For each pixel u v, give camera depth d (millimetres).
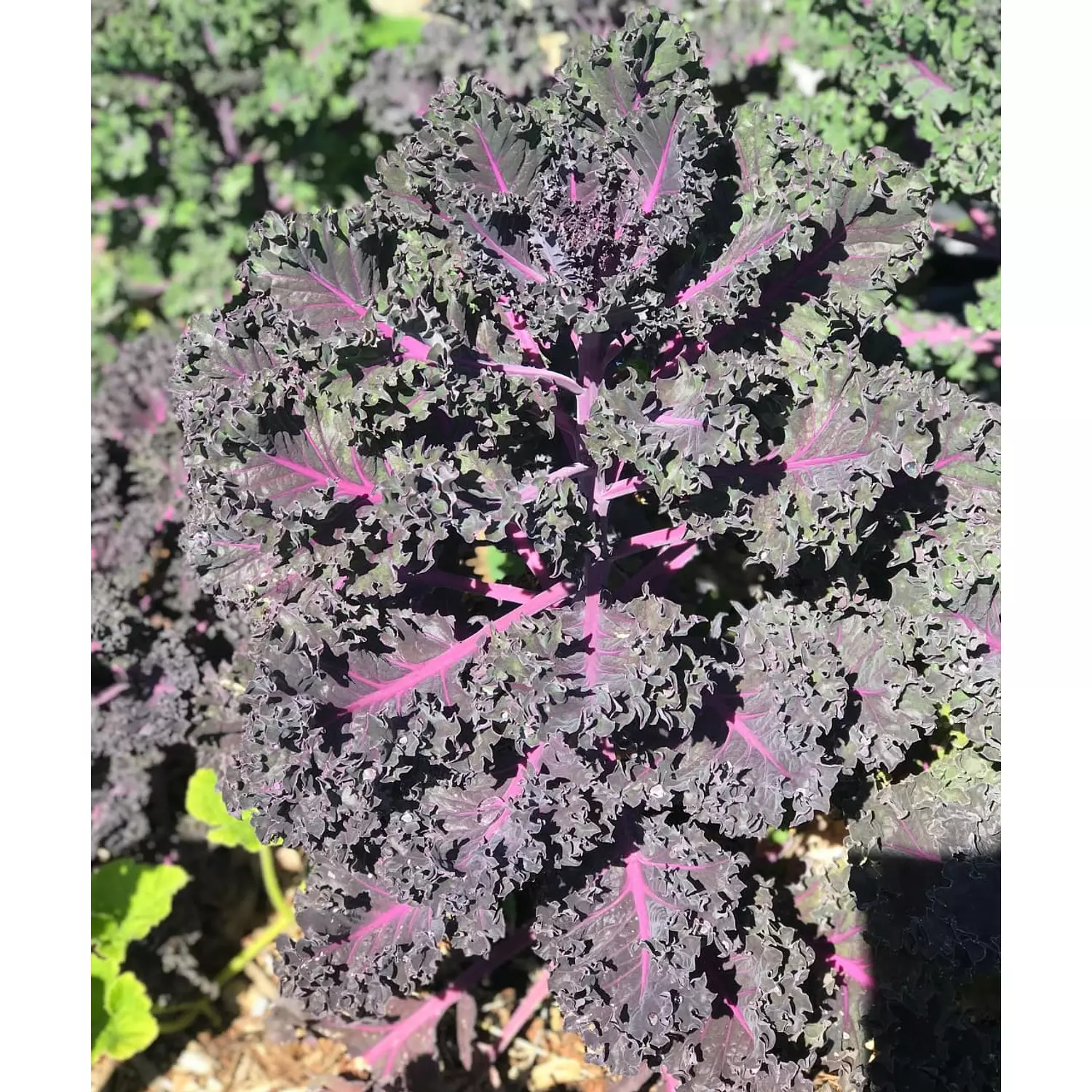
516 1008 1057
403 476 778
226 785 889
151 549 1161
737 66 1302
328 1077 963
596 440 807
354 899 881
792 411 837
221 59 1499
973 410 876
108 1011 968
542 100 908
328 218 859
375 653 811
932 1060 861
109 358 1599
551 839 817
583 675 803
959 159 1155
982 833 847
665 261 909
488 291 883
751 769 804
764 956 843
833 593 877
